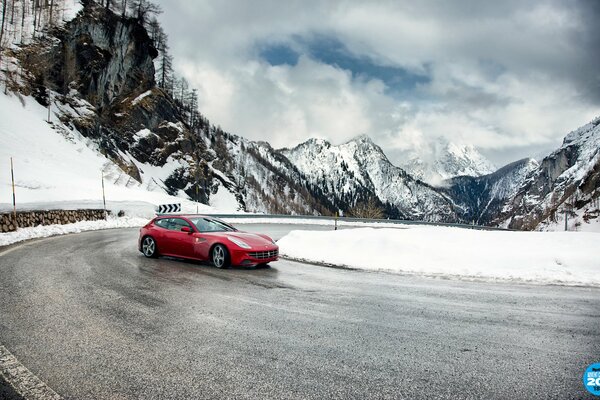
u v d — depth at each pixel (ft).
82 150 159.84
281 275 28.48
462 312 19.15
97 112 211.41
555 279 28.12
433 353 13.43
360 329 15.96
